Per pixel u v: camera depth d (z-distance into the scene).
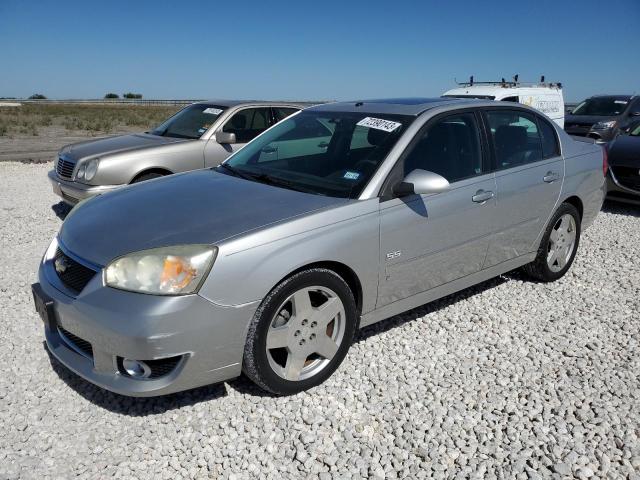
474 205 4.14
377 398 3.38
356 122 4.19
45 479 2.69
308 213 3.31
